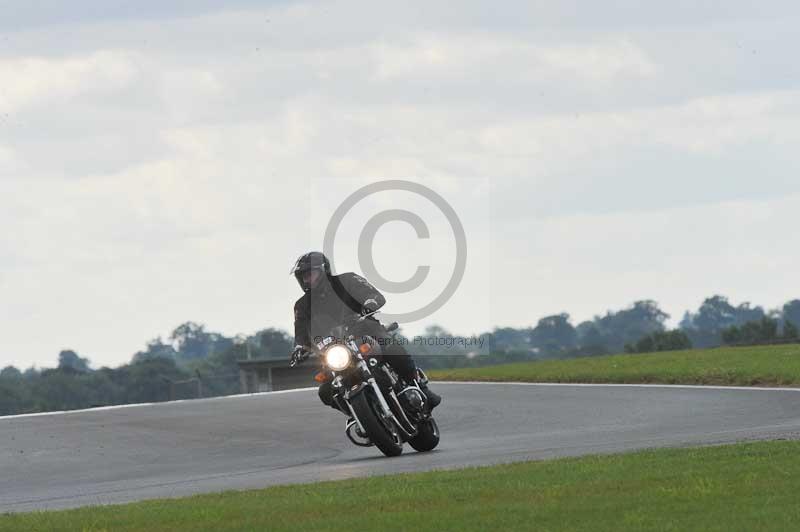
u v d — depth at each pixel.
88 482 51.59
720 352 115.44
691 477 34.97
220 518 32.78
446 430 64.44
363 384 49.34
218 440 65.94
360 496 35.09
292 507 33.81
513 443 53.50
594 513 30.42
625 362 109.56
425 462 46.06
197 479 48.44
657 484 34.22
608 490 33.66
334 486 38.00
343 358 48.62
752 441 44.06
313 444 61.56
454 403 80.31
